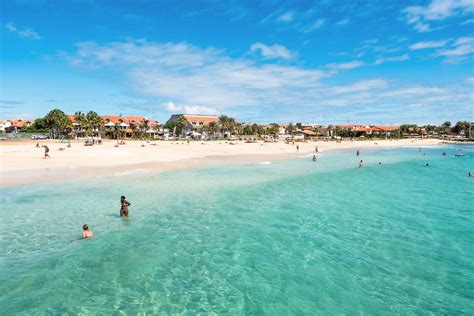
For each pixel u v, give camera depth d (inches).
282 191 1050.7
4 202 854.5
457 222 722.8
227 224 701.9
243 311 381.4
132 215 757.9
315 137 6407.5
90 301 398.9
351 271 484.1
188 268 491.5
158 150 2509.8
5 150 2091.5
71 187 1051.3
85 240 600.7
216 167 1636.3
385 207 855.1
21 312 373.1
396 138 7165.4
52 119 3917.3
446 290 431.8
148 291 425.1
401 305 396.8
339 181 1277.1
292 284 445.1
